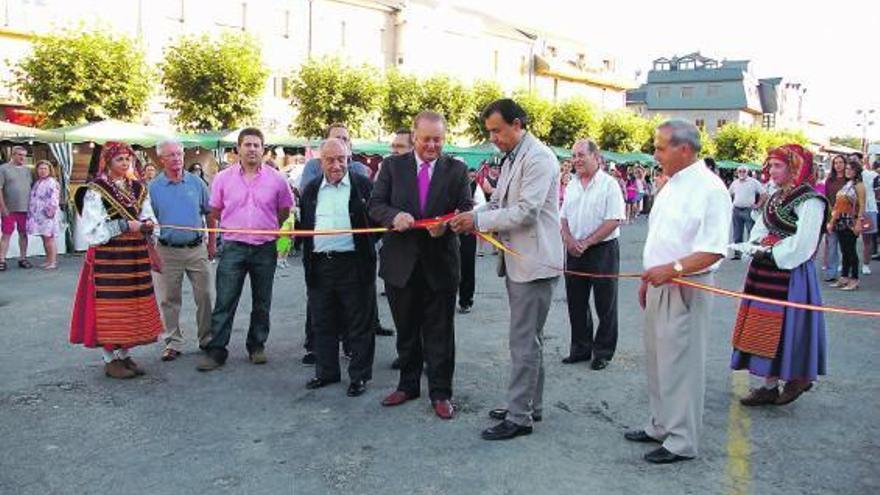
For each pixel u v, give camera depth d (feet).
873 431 15.03
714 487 12.32
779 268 15.96
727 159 159.53
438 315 15.76
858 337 23.44
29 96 64.95
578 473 12.85
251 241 19.38
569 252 19.84
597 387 17.97
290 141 64.39
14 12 74.02
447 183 15.65
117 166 17.88
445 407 15.70
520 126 14.01
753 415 15.98
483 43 129.90
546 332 24.11
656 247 13.42
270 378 18.57
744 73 224.74
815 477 12.75
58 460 13.30
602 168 20.27
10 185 36.58
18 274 35.63
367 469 13.00
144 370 19.13
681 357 13.21
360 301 17.26
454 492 12.09
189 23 87.25
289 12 97.66
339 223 17.19
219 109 72.02
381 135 92.12
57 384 17.83
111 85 64.64
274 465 13.16
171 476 12.68
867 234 38.78
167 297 20.03
